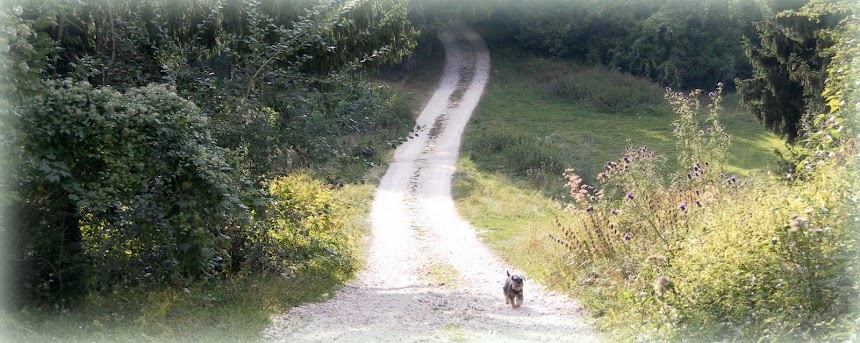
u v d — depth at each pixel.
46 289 10.63
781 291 8.31
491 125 49.22
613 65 62.12
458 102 55.56
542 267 15.98
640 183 14.72
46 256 10.73
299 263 15.60
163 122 11.06
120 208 11.33
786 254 8.54
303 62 16.09
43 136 9.95
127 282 11.74
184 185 11.17
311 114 15.83
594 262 13.80
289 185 17.17
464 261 19.05
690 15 60.47
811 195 9.54
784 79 24.02
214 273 12.96
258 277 13.88
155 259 12.13
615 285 12.13
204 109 15.05
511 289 12.73
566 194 33.25
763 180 14.48
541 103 56.09
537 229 21.78
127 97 11.09
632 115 53.81
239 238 14.54
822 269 8.20
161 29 15.55
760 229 9.20
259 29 15.57
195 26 16.80
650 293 10.00
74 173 10.59
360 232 23.64
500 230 24.30
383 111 17.61
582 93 57.03
